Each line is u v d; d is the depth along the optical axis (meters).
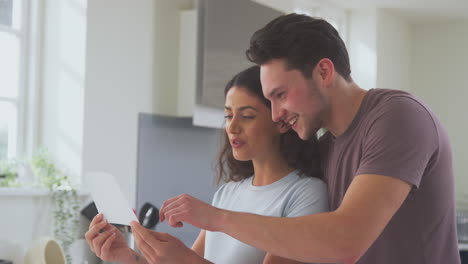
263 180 1.43
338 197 1.29
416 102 1.16
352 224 1.04
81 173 2.97
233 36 3.66
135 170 3.29
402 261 1.21
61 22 3.06
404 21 5.70
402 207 1.19
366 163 1.11
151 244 1.24
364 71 5.27
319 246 1.04
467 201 5.49
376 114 1.16
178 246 1.26
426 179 1.17
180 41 3.62
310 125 1.22
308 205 1.32
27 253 2.38
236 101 1.38
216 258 1.40
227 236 1.40
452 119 5.64
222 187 1.57
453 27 5.65
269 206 1.37
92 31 3.04
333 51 1.20
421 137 1.11
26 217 2.64
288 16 1.21
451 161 1.23
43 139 3.07
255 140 1.38
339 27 5.30
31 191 2.64
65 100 3.04
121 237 1.36
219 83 3.57
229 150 1.57
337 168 1.29
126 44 3.25
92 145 3.04
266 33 1.18
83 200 2.87
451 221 1.25
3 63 2.93
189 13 3.60
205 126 3.62
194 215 1.10
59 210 2.75
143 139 3.34
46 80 3.08
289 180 1.39
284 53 1.17
